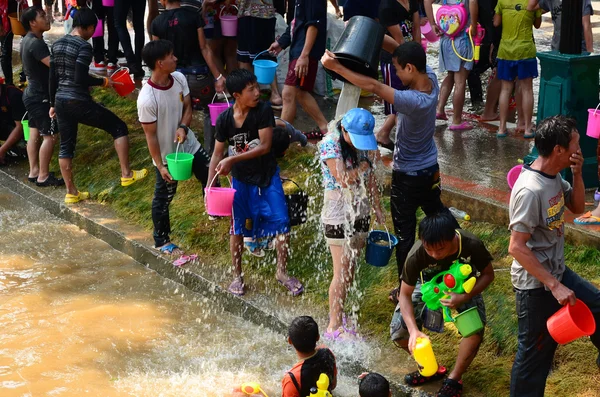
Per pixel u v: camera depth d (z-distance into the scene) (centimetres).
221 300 616
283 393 448
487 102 831
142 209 759
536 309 415
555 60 628
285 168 741
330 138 504
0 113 929
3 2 1091
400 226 523
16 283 659
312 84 738
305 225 660
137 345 565
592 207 600
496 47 865
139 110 621
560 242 416
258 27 849
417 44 479
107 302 628
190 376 525
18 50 1235
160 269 674
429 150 505
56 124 843
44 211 827
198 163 656
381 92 474
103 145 891
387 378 488
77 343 566
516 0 726
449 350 502
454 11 760
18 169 912
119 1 981
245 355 549
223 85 727
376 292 570
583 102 630
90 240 750
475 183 645
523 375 426
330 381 453
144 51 615
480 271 447
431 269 452
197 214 716
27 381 518
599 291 429
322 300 589
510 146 745
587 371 458
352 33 485
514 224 400
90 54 752
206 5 875
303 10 714
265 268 632
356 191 510
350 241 514
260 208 584
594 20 1364
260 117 561
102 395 504
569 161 397
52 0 1370
